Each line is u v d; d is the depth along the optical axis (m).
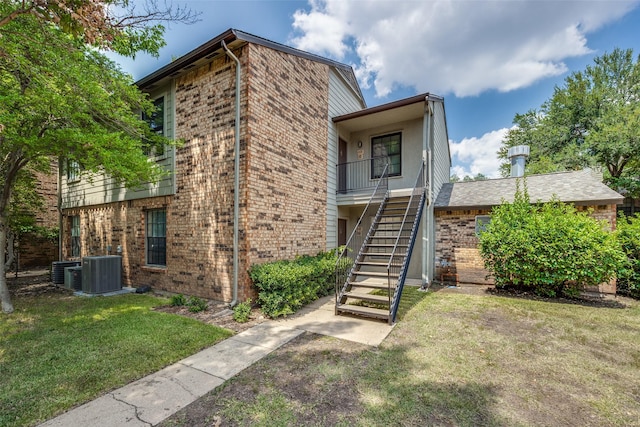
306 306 6.01
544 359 3.53
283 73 6.75
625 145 13.39
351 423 2.32
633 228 7.04
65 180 10.61
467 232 8.62
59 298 6.65
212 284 6.05
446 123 12.12
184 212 6.59
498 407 2.56
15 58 4.16
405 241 8.84
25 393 2.71
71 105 5.06
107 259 7.33
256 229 5.79
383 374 3.13
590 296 6.83
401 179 9.73
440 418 2.40
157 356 3.53
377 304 6.13
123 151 5.61
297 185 7.22
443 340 4.12
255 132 5.80
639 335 4.34
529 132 20.06
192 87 6.55
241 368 3.27
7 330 4.44
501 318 5.15
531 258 6.52
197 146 6.41
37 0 2.48
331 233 8.96
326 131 8.77
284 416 2.40
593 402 2.64
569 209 6.83
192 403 2.58
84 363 3.33
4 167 6.55
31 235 11.86
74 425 2.26
